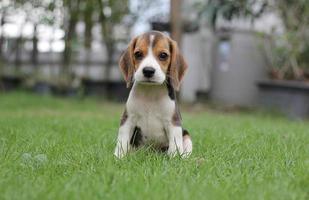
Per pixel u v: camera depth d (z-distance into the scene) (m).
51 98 4.06
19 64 4.91
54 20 4.20
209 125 2.46
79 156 1.65
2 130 2.15
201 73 4.84
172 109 1.68
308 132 2.36
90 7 4.27
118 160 1.60
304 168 1.54
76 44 4.27
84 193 1.30
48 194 1.30
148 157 1.64
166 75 1.67
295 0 3.76
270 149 1.80
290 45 3.88
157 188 1.34
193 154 1.72
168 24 4.62
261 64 4.39
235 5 3.71
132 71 1.68
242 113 3.82
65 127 2.28
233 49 4.46
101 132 2.14
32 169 1.52
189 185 1.37
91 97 4.52
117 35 4.71
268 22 4.46
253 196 1.30
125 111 1.70
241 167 1.55
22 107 3.56
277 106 3.65
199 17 3.91
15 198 1.27
